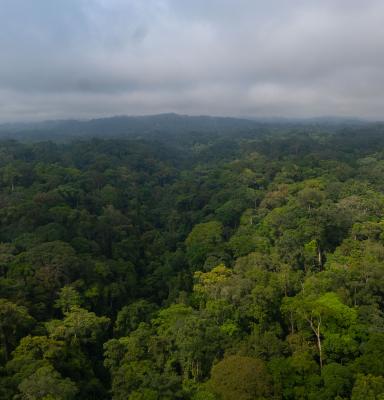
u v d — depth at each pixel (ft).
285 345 143.54
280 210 268.62
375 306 158.40
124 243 278.67
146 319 190.29
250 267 202.90
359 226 237.66
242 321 164.76
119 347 160.76
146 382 130.82
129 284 234.17
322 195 293.64
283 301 164.66
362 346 135.54
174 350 154.92
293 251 216.54
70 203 335.47
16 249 231.71
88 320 172.76
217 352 148.66
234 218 318.65
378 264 179.22
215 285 189.16
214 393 126.21
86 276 214.07
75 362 157.48
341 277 173.17
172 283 234.17
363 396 111.86
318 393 120.06
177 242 310.45
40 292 193.77
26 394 123.34
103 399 155.43
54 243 225.97
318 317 144.05
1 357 155.63
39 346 152.15
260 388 120.57
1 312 156.97
